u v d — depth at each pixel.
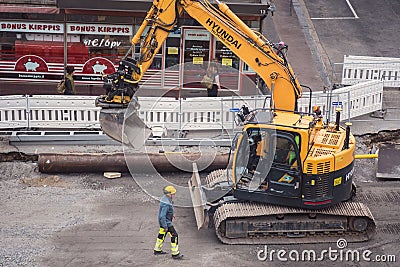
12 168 18.70
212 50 23.56
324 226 15.18
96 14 23.22
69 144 20.17
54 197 17.08
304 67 26.83
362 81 24.86
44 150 19.72
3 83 23.84
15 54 23.62
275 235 15.20
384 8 33.62
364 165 19.44
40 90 23.95
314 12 32.66
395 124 22.02
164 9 15.00
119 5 22.83
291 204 14.94
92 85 24.03
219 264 14.03
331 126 16.45
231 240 15.01
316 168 14.62
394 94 24.41
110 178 18.31
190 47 23.52
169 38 23.33
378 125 21.91
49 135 20.11
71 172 18.52
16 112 20.69
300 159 14.64
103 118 15.46
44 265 13.83
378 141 21.33
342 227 15.20
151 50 15.17
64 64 23.80
